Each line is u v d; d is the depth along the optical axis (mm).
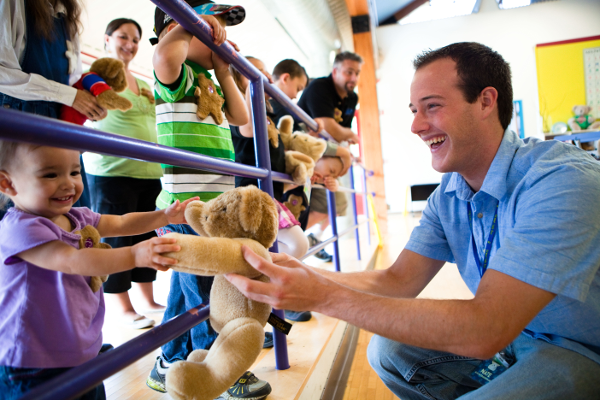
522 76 7926
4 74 1042
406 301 703
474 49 882
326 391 1368
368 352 1140
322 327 1598
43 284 682
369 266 3080
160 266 582
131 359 572
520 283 694
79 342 704
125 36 1796
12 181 681
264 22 3982
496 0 8039
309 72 5328
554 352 797
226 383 591
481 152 918
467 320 667
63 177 697
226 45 1022
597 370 761
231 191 668
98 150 559
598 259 711
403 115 8500
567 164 795
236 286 630
